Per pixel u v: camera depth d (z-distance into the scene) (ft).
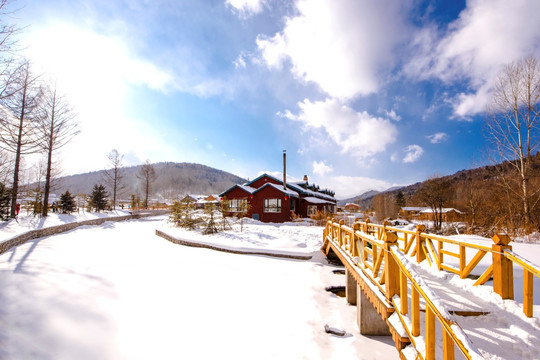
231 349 14.98
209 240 45.75
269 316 19.61
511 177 47.80
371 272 14.73
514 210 47.09
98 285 21.17
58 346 12.94
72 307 16.80
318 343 16.35
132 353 13.55
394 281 11.12
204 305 20.30
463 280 14.23
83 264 26.84
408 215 107.34
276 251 38.40
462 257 14.74
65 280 21.20
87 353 12.90
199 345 15.01
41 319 14.79
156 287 22.77
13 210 49.49
